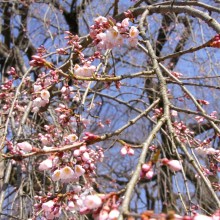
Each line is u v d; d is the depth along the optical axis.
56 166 2.54
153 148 4.18
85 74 3.06
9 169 3.80
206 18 3.17
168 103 2.62
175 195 6.34
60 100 4.55
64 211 3.62
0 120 4.30
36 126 4.64
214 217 1.60
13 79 4.55
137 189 7.23
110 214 1.73
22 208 3.75
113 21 2.93
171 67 6.80
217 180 4.36
